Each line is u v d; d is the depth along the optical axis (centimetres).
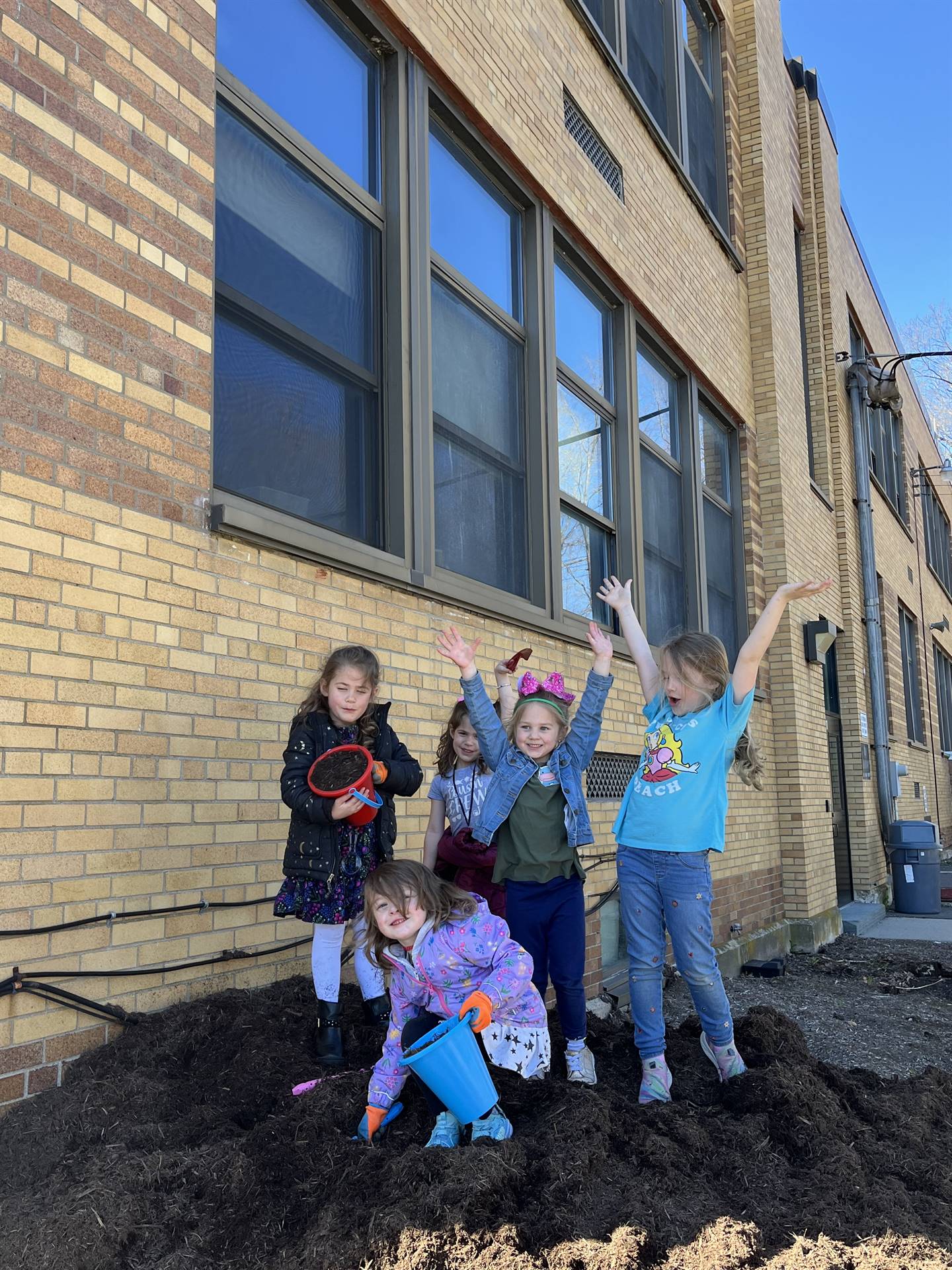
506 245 617
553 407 625
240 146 406
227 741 343
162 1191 233
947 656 2428
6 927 267
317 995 315
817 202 1342
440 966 289
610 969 614
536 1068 306
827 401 1302
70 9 311
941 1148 322
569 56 677
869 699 1352
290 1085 288
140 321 325
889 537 1652
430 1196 227
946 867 1845
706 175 990
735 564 989
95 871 293
